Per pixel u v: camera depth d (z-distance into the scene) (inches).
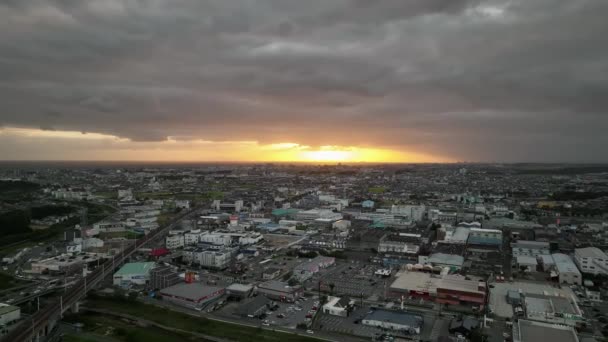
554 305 5108.3
